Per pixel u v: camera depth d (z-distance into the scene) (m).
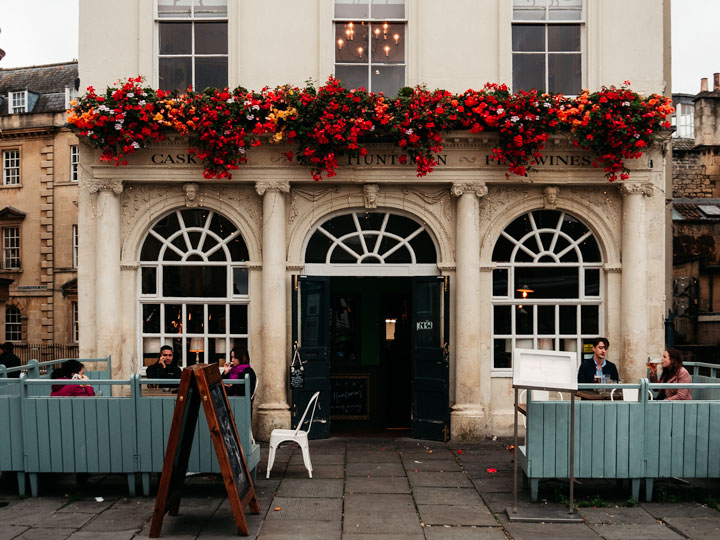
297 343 9.60
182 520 6.20
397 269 10.13
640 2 10.02
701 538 5.82
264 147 9.63
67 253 31.06
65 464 6.84
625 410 6.73
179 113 9.26
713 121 28.03
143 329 10.06
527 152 9.41
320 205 9.95
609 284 9.92
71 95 34.97
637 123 9.21
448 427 9.62
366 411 11.74
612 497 7.02
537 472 6.70
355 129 9.06
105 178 9.69
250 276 9.95
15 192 31.92
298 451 9.05
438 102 9.30
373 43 10.20
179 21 10.18
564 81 10.20
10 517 6.30
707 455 6.73
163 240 10.07
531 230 10.12
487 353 9.96
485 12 10.02
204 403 5.81
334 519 6.25
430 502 6.80
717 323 20.59
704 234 24.39
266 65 9.97
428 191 9.96
